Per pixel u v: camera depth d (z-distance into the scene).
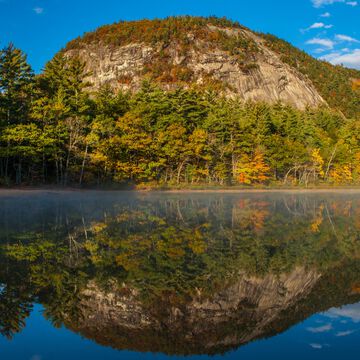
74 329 4.92
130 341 4.54
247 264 8.40
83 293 6.31
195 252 9.60
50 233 12.38
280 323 5.18
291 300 6.11
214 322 5.19
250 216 18.70
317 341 4.64
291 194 44.62
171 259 8.77
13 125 38.31
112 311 5.50
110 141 42.53
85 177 44.00
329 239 11.77
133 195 37.16
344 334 4.83
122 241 11.05
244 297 6.22
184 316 5.38
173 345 4.50
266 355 4.24
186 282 6.98
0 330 4.88
